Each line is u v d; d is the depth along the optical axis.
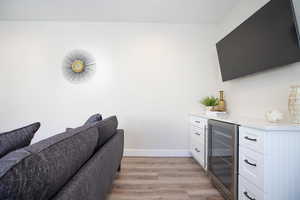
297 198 1.18
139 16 2.93
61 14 2.89
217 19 3.02
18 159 0.50
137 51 3.13
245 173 1.41
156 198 1.75
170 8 2.68
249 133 1.36
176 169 2.50
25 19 3.06
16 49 3.09
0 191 0.43
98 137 1.31
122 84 3.12
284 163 1.18
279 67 1.70
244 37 2.01
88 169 0.90
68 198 0.63
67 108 3.12
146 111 3.13
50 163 0.61
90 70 3.11
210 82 3.14
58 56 3.12
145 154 3.12
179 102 3.14
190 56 3.14
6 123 3.08
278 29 1.53
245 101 2.29
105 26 3.12
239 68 2.17
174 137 3.13
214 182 1.99
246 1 2.29
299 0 1.42
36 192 0.52
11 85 3.09
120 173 2.34
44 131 3.11
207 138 2.21
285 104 1.63
